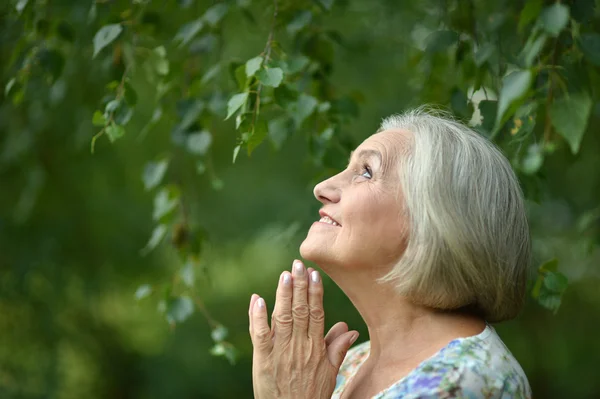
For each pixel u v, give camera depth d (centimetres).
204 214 567
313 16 229
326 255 154
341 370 177
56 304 474
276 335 153
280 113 260
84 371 570
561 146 221
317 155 219
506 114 135
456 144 152
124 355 589
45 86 321
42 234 445
